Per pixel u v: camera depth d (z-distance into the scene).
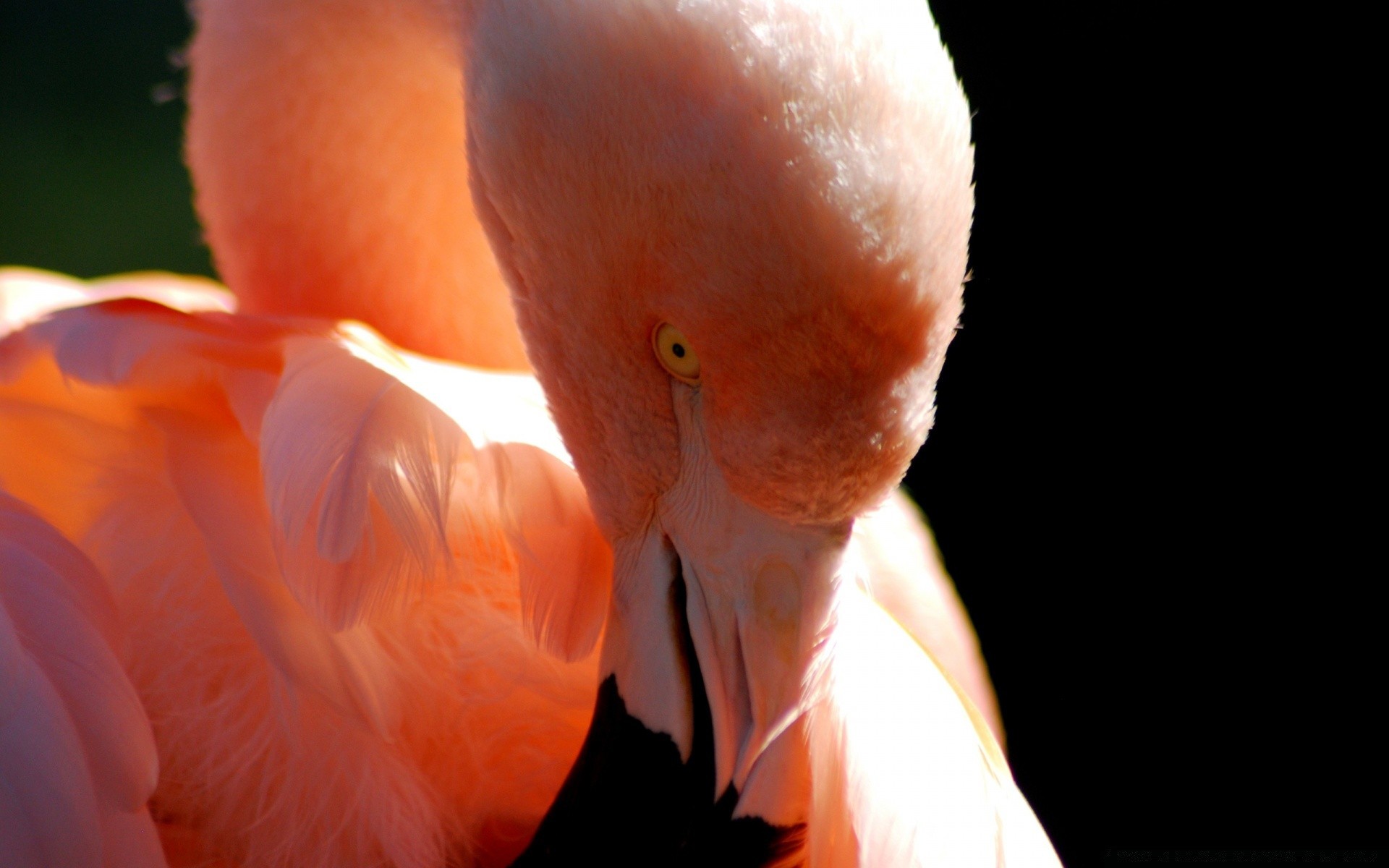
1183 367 3.31
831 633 1.99
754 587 2.00
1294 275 3.35
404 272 2.09
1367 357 3.26
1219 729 2.71
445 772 1.99
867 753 1.99
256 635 1.98
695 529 2.00
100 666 1.97
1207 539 3.03
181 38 4.62
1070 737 2.72
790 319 1.98
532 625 1.99
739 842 1.99
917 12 1.99
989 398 3.33
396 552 1.98
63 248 3.82
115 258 3.83
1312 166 3.49
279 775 1.98
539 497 1.99
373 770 1.98
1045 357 3.35
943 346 1.98
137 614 1.99
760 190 1.98
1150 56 3.72
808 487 1.99
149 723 1.98
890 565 2.12
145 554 1.99
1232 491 3.08
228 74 2.09
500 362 2.09
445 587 1.99
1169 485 3.13
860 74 1.98
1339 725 2.71
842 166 1.97
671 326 2.00
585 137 1.99
